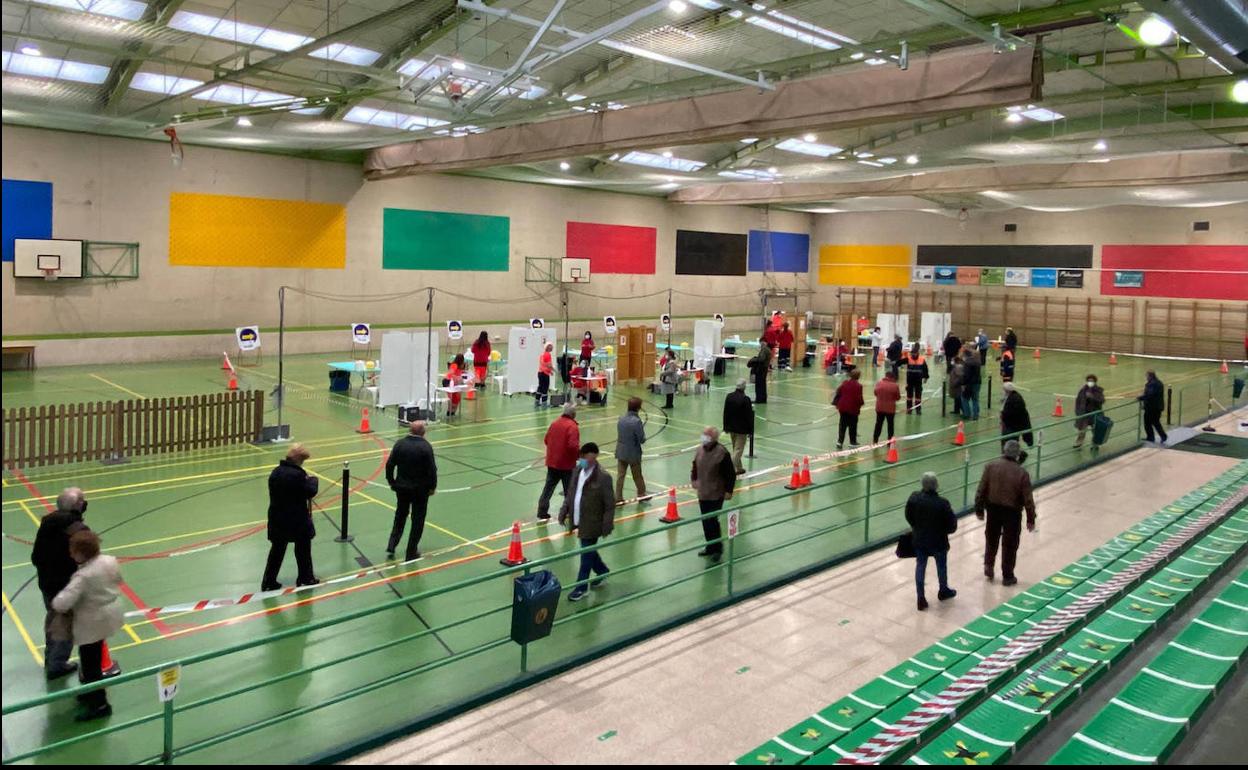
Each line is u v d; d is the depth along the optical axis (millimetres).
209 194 29281
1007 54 13625
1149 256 39781
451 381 21453
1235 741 5961
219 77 21172
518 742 6922
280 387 18188
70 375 24562
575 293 41094
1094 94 22891
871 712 7102
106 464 15602
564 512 10555
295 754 6656
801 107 16922
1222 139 24828
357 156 32844
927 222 47812
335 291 32812
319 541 11750
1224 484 15656
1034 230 43656
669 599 10008
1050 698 6504
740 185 40312
